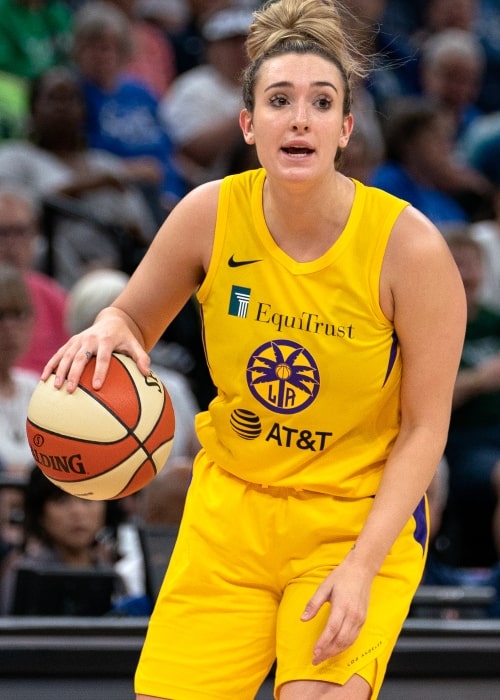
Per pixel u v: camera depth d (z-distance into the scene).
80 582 10.59
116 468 7.06
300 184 6.64
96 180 17.31
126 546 12.45
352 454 7.09
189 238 7.22
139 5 23.83
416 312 6.83
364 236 6.88
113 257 16.92
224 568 7.24
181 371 16.22
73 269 16.78
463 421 15.73
